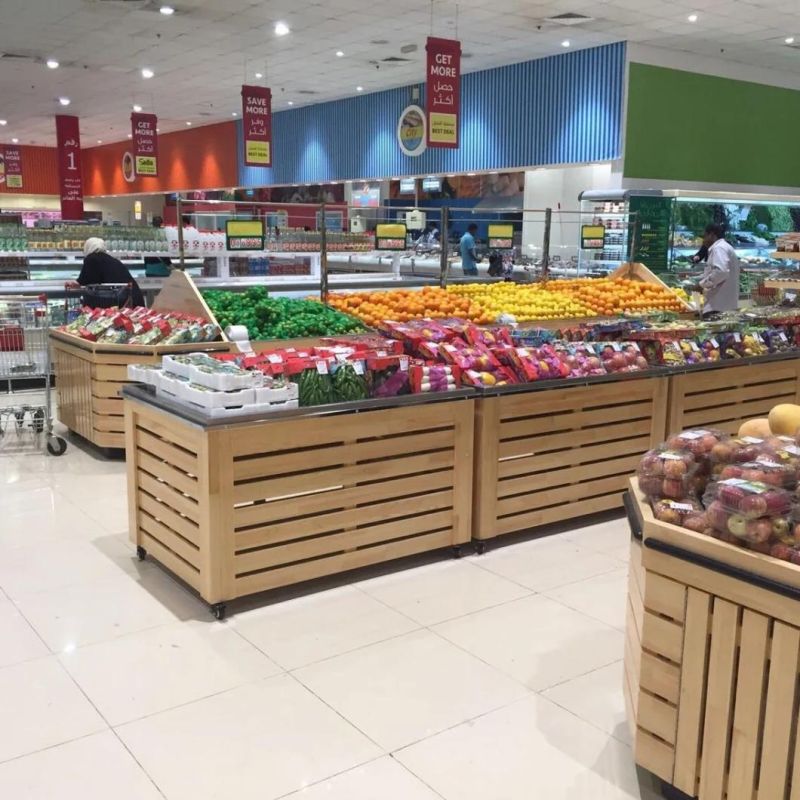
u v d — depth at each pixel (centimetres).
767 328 603
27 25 1074
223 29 1089
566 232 1334
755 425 277
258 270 1063
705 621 219
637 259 962
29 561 417
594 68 1166
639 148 1157
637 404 484
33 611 362
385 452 390
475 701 295
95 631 344
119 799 243
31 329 611
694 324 587
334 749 267
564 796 246
